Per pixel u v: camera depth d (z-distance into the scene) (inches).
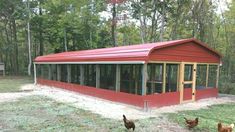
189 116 384.2
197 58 524.4
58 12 1144.8
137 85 487.8
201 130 314.8
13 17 1266.0
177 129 317.1
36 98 542.9
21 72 1378.0
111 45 1219.2
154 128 319.6
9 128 312.8
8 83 868.6
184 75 497.7
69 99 535.2
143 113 401.1
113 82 520.4
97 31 1161.4
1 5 1226.6
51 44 1237.1
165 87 479.8
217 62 581.6
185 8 920.9
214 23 909.8
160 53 446.0
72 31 1141.1
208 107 462.3
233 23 894.4
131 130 309.6
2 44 1385.3
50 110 417.7
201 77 591.8
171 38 1010.1
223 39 936.9
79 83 645.9
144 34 1066.7
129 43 1396.4
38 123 335.9
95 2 1111.0
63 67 729.6
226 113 413.4
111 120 356.2
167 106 458.6
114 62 488.7
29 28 1227.9
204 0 830.5
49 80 791.1
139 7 1019.9
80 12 1108.5
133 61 443.5
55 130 305.6
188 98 505.4
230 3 894.4
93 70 585.3
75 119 360.5
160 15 1032.2
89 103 488.4
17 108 430.3
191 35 1017.5
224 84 677.3
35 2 1257.4
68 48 1218.0
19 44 1489.9
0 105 455.8
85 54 620.1
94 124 335.0
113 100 498.6
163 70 462.3
